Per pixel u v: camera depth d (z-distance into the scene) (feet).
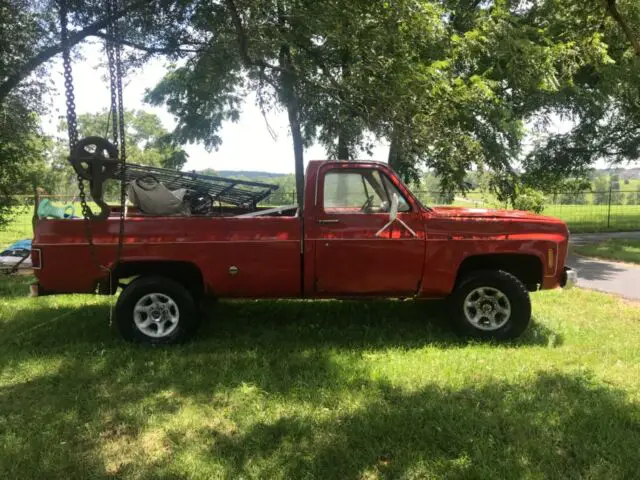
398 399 13.12
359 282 17.93
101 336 18.70
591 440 11.02
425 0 24.71
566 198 82.89
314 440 11.10
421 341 17.87
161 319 17.83
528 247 17.89
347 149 29.12
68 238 17.28
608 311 22.82
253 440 11.13
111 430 11.82
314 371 15.08
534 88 37.88
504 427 11.59
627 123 59.98
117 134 16.60
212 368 15.40
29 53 28.14
